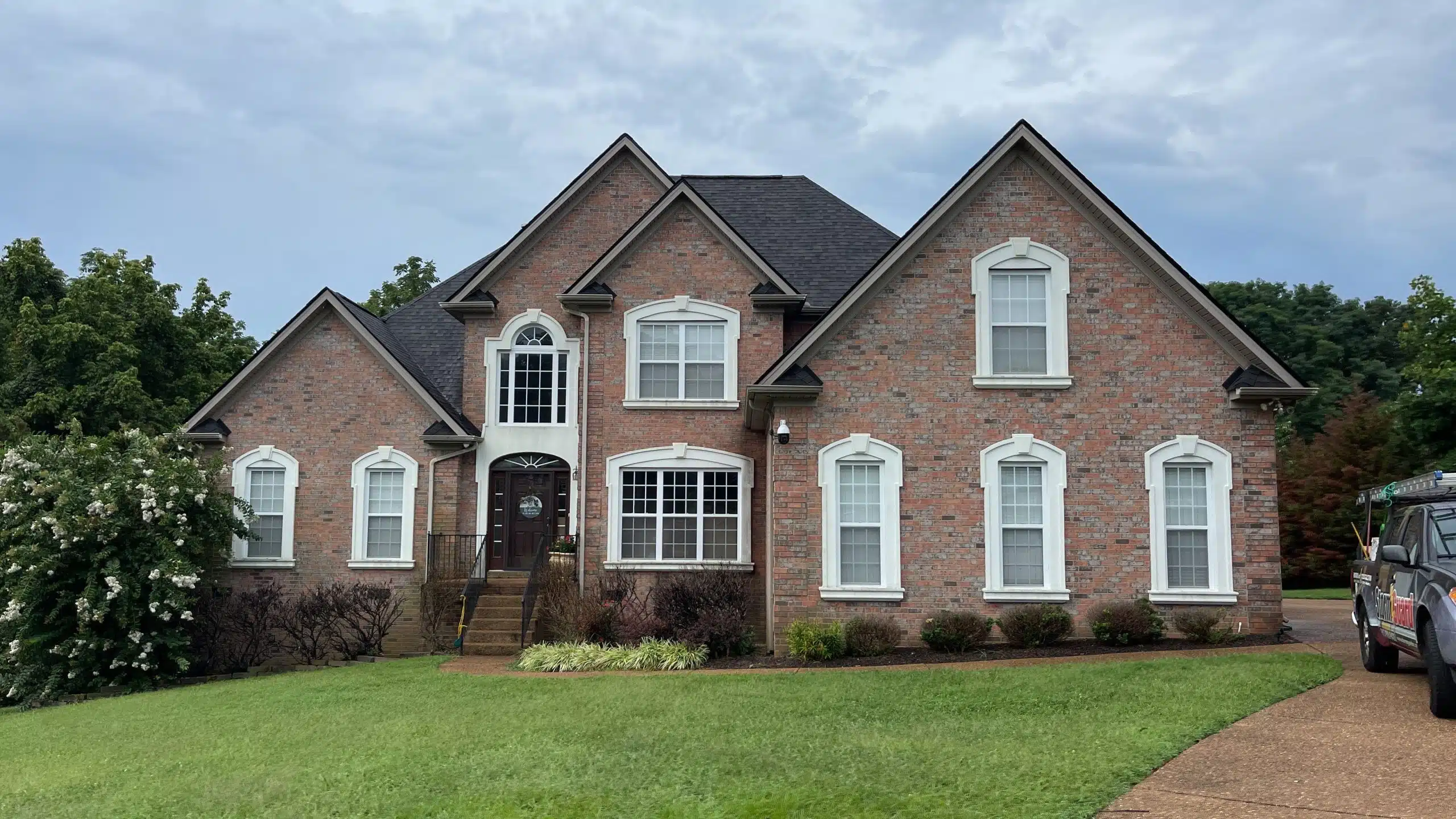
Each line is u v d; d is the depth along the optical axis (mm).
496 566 24000
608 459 22625
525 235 24688
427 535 23828
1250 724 11227
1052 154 19297
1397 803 8438
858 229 26203
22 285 38500
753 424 21891
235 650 23234
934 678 14945
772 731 11836
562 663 18312
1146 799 8727
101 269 38312
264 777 10766
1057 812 8422
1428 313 36875
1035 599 18891
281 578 23859
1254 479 19016
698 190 27656
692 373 22953
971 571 19016
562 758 10859
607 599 20719
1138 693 13023
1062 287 19422
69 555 21375
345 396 24328
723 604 19625
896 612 18969
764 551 22453
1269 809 8383
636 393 22812
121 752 13102
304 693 16766
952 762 10039
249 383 24422
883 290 19547
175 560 21312
